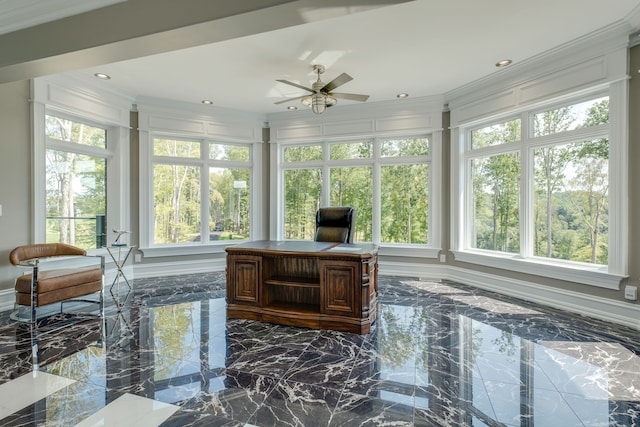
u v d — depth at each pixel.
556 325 3.04
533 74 3.69
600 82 3.12
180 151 5.34
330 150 5.61
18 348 2.55
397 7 2.66
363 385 2.05
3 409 1.77
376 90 4.60
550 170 3.71
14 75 2.95
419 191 5.13
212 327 3.04
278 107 5.38
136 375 2.15
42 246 3.58
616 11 2.74
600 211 3.28
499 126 4.27
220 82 4.29
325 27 2.96
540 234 3.81
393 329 2.98
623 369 2.21
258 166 5.79
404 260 5.14
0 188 3.39
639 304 2.93
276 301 3.37
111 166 4.75
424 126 4.94
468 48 3.38
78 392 1.95
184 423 1.67
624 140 2.99
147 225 5.03
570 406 1.82
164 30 2.24
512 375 2.16
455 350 2.54
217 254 5.61
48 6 2.48
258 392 1.96
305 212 5.73
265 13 2.03
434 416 1.74
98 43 2.42
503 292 4.12
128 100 4.79
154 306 3.66
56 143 4.03
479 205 4.59
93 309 3.55
